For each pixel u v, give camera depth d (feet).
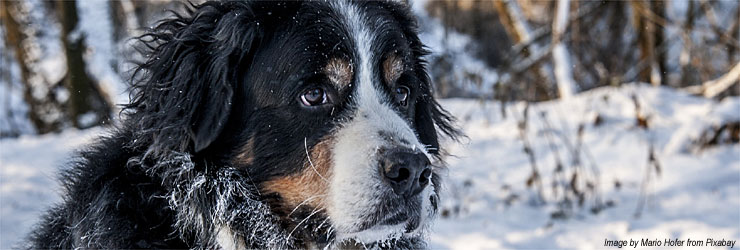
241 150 4.32
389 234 4.26
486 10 18.57
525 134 8.62
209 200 4.33
